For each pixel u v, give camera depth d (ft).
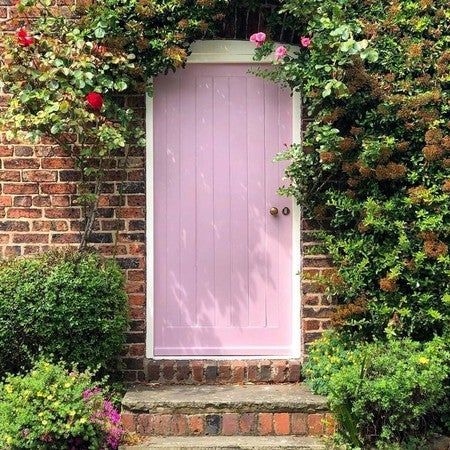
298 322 17.52
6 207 17.06
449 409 15.34
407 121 16.30
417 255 15.66
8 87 16.38
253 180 17.66
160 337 17.57
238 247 17.69
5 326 15.23
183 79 17.65
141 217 17.22
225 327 17.67
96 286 15.51
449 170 16.01
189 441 14.69
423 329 16.02
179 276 17.66
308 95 16.35
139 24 16.31
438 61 16.40
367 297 16.30
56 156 17.13
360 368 14.21
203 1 16.40
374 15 16.80
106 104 16.30
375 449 14.25
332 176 16.96
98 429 14.21
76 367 15.49
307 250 17.22
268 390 16.12
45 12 16.70
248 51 17.56
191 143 17.65
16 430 13.37
